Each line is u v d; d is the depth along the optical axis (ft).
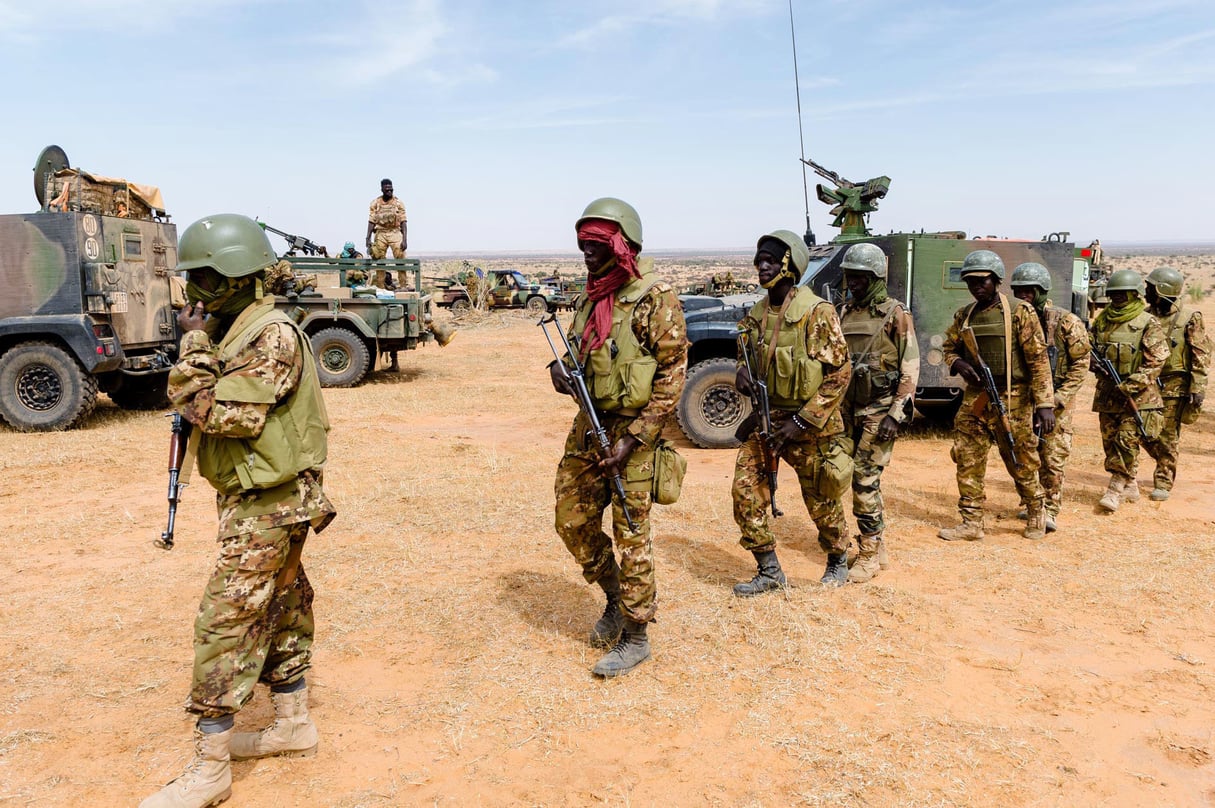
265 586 8.82
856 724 10.46
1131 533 18.69
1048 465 18.65
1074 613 14.17
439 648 12.80
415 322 45.65
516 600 14.60
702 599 14.53
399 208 52.95
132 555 17.19
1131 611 14.24
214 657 8.64
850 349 15.80
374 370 49.08
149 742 10.25
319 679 11.84
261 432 8.65
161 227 36.70
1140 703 11.15
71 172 32.55
